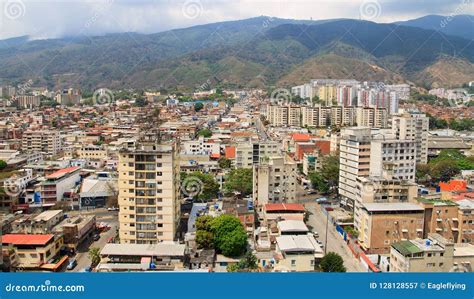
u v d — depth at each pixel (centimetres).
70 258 8075
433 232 8462
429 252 6431
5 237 7688
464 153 17212
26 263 7444
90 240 9000
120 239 8456
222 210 9975
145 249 7162
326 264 7012
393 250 6888
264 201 10888
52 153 18150
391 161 11481
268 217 9512
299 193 13625
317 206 12169
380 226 8294
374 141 11481
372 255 7844
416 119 15550
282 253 7175
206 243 8169
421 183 14562
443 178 14612
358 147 11419
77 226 8475
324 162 14525
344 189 12069
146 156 8212
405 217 8331
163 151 8188
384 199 9331
